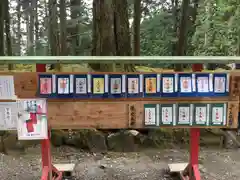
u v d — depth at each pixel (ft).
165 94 8.99
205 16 24.26
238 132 16.02
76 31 29.76
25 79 8.77
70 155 14.08
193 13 26.08
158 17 26.48
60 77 8.82
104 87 8.89
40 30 41.88
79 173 12.31
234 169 12.86
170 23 26.18
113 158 13.92
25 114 8.88
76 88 8.88
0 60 7.91
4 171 12.29
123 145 14.67
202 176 12.09
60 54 25.85
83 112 9.06
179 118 9.12
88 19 29.43
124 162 13.48
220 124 9.20
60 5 25.50
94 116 9.09
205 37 23.43
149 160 13.76
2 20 22.25
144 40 27.61
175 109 9.09
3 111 8.88
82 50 28.89
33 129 8.95
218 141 15.60
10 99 8.82
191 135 10.53
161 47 26.53
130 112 9.07
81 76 8.84
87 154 14.28
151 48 27.20
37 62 8.02
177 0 25.85
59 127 9.14
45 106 8.88
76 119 9.10
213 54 22.61
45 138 9.02
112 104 9.04
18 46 41.37
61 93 8.87
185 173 11.42
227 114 9.16
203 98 9.06
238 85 9.00
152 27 26.71
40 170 12.52
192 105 9.09
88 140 14.70
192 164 10.64
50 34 28.02
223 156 14.35
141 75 8.90
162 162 13.58
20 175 12.00
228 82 9.02
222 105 9.11
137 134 15.30
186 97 9.05
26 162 13.33
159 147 15.07
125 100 9.04
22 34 44.98
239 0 21.09
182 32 20.92
